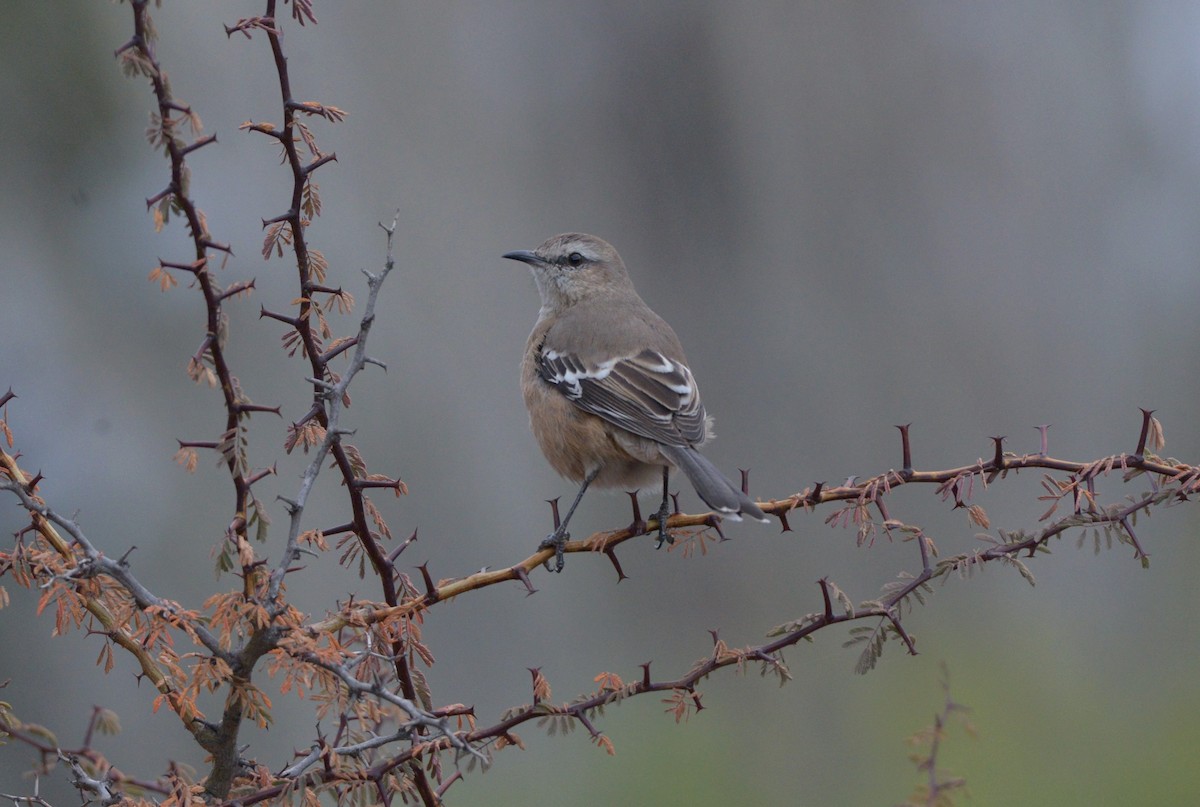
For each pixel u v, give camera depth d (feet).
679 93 55.67
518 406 50.01
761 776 44.06
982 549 18.02
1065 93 55.57
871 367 54.80
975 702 45.29
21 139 44.19
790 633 16.98
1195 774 41.22
